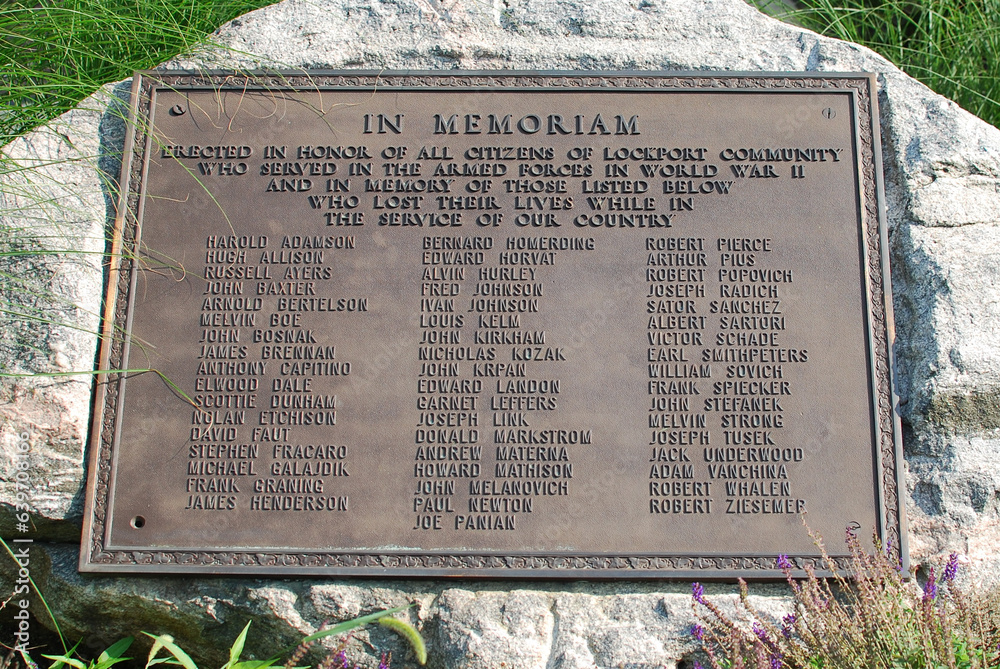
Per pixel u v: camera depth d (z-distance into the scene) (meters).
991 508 3.59
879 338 3.71
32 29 4.59
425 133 3.97
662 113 3.99
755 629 3.13
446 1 4.35
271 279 3.78
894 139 4.08
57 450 3.59
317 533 3.49
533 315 3.73
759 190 3.88
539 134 3.96
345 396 3.64
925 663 2.83
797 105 4.01
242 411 3.62
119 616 3.54
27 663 3.35
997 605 3.13
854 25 6.64
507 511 3.51
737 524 3.50
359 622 3.02
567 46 4.27
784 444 3.59
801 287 3.76
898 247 3.94
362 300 3.75
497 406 3.62
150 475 3.55
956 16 6.27
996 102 5.59
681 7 4.38
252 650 3.48
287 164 3.92
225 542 3.48
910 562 3.51
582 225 3.83
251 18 4.33
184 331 3.71
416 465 3.56
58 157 4.02
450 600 3.41
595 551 3.45
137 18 4.75
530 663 3.28
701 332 3.71
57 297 3.73
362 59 4.23
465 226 3.84
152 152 3.94
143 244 3.80
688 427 3.61
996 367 3.70
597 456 3.57
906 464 3.67
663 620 3.36
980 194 3.99
